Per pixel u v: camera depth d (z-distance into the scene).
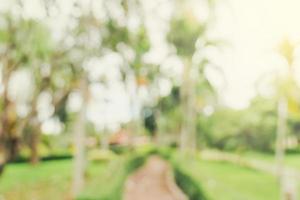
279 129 38.16
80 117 19.23
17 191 19.88
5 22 10.17
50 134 26.41
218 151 42.16
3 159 9.21
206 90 35.22
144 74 22.36
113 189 15.70
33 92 9.95
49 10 10.51
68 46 10.75
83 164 20.12
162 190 20.36
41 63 10.34
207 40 28.59
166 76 28.94
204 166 36.28
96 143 33.16
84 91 14.78
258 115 41.09
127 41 12.20
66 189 20.69
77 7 10.87
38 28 10.44
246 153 41.00
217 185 22.48
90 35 11.06
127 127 35.69
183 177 20.70
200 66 31.08
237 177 32.16
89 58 11.06
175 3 25.16
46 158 26.45
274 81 29.34
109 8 11.46
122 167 24.38
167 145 43.62
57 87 10.42
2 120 9.29
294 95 29.95
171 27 25.30
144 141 44.53
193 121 38.69
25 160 24.88
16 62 10.05
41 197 19.50
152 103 37.50
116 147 34.94
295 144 38.56
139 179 23.80
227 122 42.28
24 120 9.55
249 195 26.33
